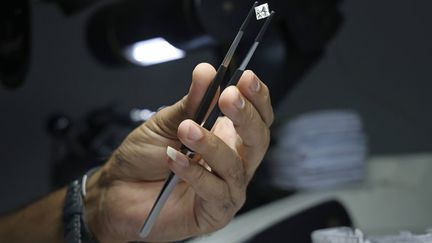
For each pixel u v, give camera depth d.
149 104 1.59
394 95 1.61
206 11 0.73
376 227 1.11
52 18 1.59
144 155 0.59
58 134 1.17
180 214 0.60
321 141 1.25
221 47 0.78
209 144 0.49
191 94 0.51
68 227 0.64
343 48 1.63
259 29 0.50
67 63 1.60
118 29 0.86
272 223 0.77
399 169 1.32
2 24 0.75
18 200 1.54
